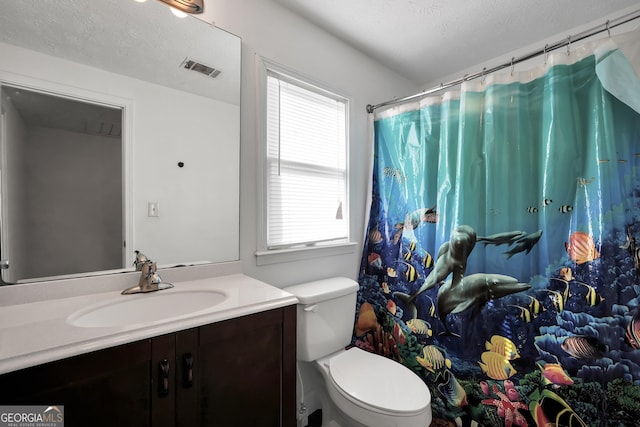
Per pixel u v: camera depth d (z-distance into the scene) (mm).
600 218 1138
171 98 1201
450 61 2074
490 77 1381
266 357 933
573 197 1216
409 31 1729
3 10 900
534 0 1476
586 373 1176
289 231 1590
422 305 1648
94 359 642
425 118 1656
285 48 1529
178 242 1214
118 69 1090
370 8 1527
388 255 1835
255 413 909
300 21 1595
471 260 1441
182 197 1224
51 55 968
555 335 1253
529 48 1892
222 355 836
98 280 1026
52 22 970
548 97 1252
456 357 1497
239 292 1043
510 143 1354
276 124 1536
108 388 659
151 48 1157
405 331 1725
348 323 1555
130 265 1104
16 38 914
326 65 1726
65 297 965
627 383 1098
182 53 1223
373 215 1919
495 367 1389
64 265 979
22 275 908
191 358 775
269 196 1507
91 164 1035
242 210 1388
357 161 1931
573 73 1210
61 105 983
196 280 1225
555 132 1227
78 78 1013
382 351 1846
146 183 1145
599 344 1147
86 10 1028
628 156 1111
